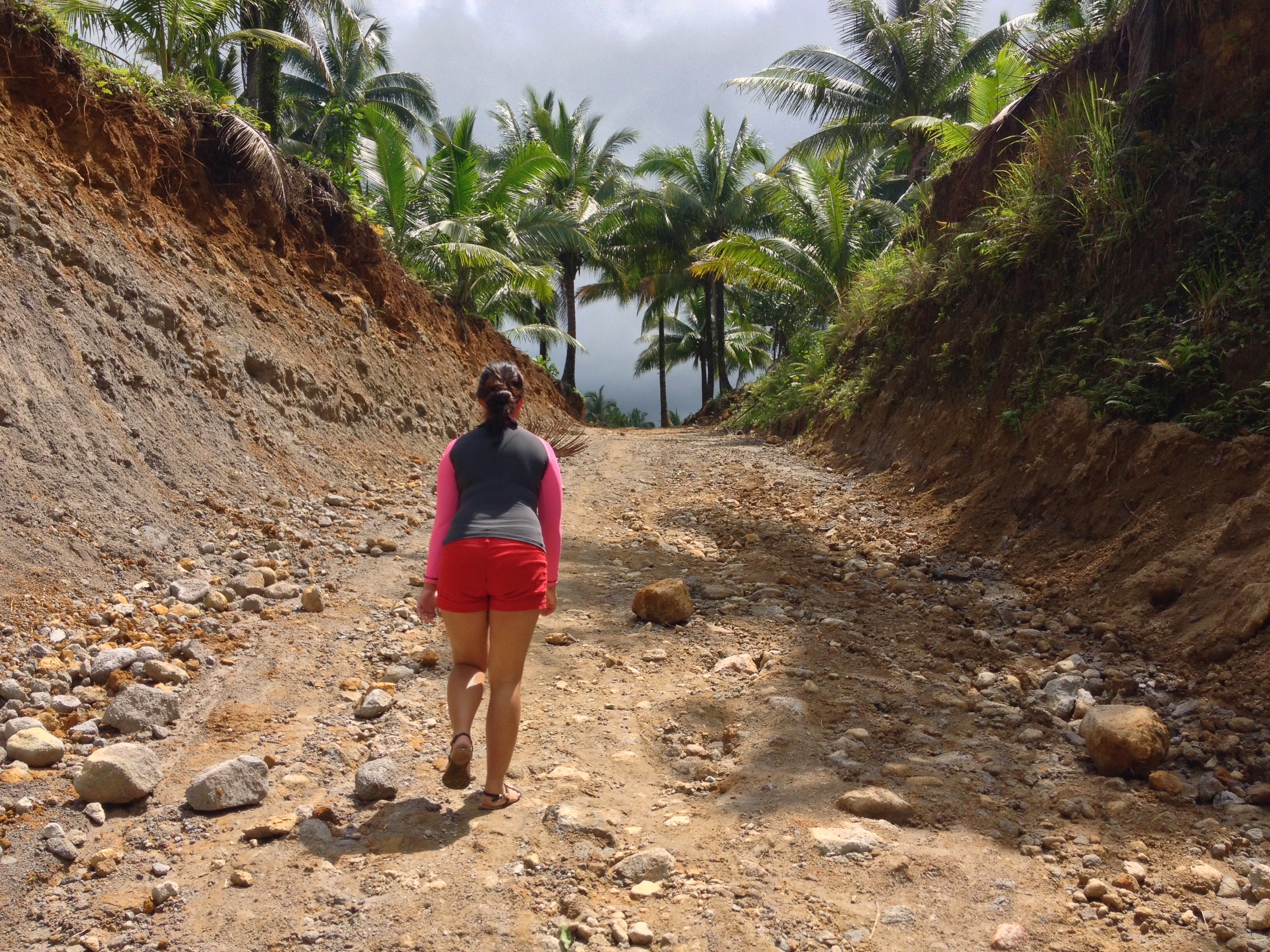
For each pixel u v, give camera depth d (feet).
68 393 18.29
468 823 9.45
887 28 69.92
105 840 8.97
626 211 104.27
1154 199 23.22
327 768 10.80
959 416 28.30
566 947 7.39
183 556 17.54
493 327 62.18
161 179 28.12
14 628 12.94
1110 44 28.35
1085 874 8.56
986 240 30.17
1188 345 19.08
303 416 28.53
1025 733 12.09
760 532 25.84
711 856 8.89
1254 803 10.02
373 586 18.30
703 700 13.21
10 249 19.20
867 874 8.52
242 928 7.58
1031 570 19.47
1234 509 15.51
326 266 36.91
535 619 9.75
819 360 48.96
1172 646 14.35
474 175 62.28
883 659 15.17
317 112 89.40
